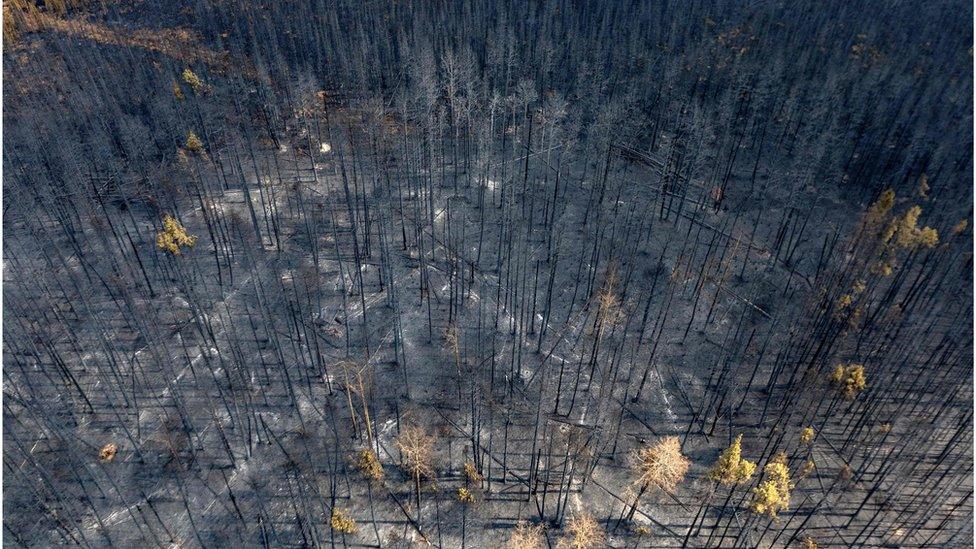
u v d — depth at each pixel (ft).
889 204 226.79
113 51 410.31
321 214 304.71
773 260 280.72
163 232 281.54
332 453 209.97
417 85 330.75
